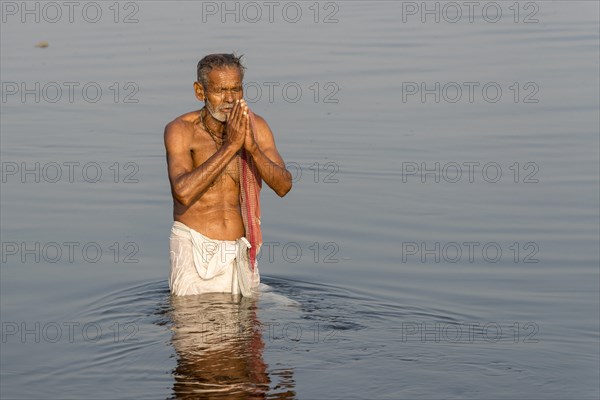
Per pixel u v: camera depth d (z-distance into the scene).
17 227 32.47
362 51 58.91
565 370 20.80
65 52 59.31
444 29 66.31
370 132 42.97
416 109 46.69
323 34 64.44
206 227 26.25
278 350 21.69
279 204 34.59
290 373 20.39
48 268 28.91
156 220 33.25
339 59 56.72
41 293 26.88
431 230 31.95
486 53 58.16
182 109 46.28
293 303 25.33
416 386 19.78
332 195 35.47
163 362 21.23
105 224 32.81
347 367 20.75
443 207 34.12
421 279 27.69
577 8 74.12
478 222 32.62
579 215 33.12
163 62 55.75
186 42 61.38
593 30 64.75
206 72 25.39
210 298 25.80
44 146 41.34
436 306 25.36
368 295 26.19
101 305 25.59
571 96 48.25
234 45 60.19
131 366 21.12
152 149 40.94
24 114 46.22
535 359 21.42
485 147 40.78
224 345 22.08
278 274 28.19
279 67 54.53
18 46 61.31
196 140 26.00
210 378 20.31
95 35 64.69
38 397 19.81
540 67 54.22
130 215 33.69
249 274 26.22
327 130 43.25
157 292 26.59
